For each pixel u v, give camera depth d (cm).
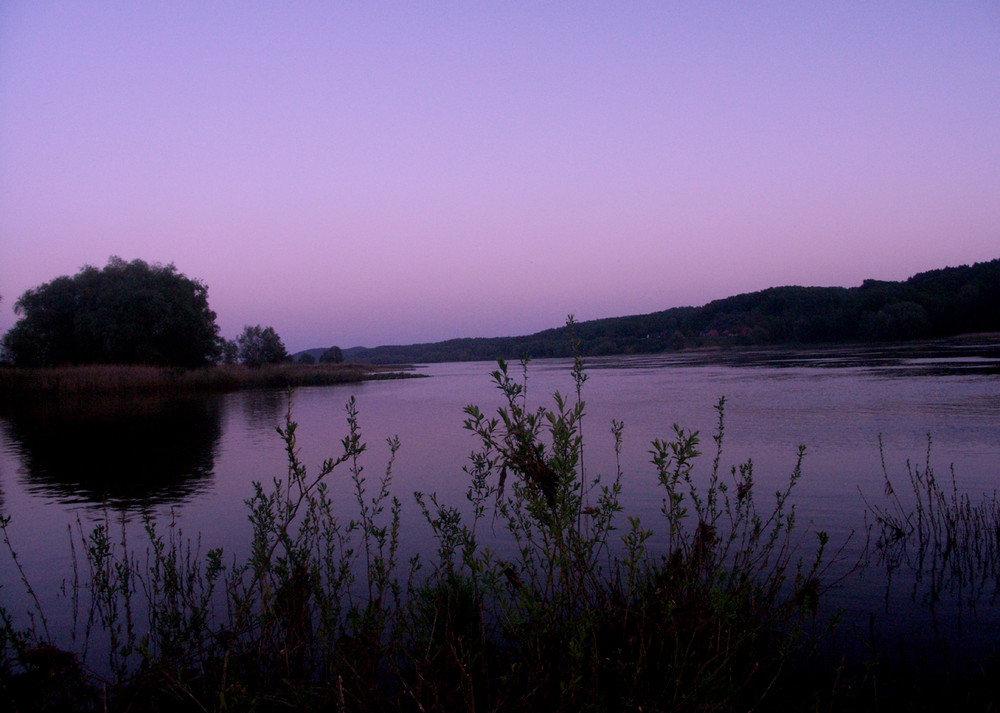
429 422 2262
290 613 418
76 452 1703
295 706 362
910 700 415
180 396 3897
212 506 1043
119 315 4888
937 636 506
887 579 625
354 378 5697
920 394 2442
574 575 419
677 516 427
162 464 1490
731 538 506
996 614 541
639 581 453
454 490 1091
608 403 2631
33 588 658
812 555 694
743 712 388
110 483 1273
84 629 551
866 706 409
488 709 354
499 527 827
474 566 404
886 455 1285
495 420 366
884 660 470
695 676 349
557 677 368
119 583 653
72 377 4044
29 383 3709
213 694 397
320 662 450
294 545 461
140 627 552
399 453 1548
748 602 452
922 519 830
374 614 434
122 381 4103
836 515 863
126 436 2027
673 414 2162
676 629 376
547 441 1373
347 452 445
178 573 665
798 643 486
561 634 382
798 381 3503
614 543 711
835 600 577
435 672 378
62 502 1106
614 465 1269
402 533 819
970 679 440
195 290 5431
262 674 415
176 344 5125
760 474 1140
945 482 1039
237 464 1462
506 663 434
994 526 785
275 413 2750
